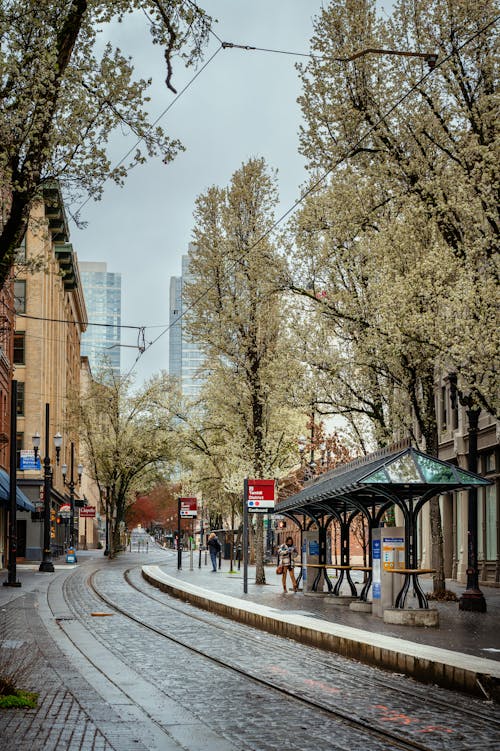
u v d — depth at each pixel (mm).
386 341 25516
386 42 25609
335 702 10844
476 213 23094
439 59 24344
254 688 11914
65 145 12125
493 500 35094
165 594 31000
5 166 11250
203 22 11992
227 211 34875
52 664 13398
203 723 9352
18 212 10961
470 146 23344
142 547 147625
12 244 10938
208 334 35125
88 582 36656
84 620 21312
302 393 29219
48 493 46000
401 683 12320
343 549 26375
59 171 12219
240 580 36938
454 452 38781
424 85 24797
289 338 29719
